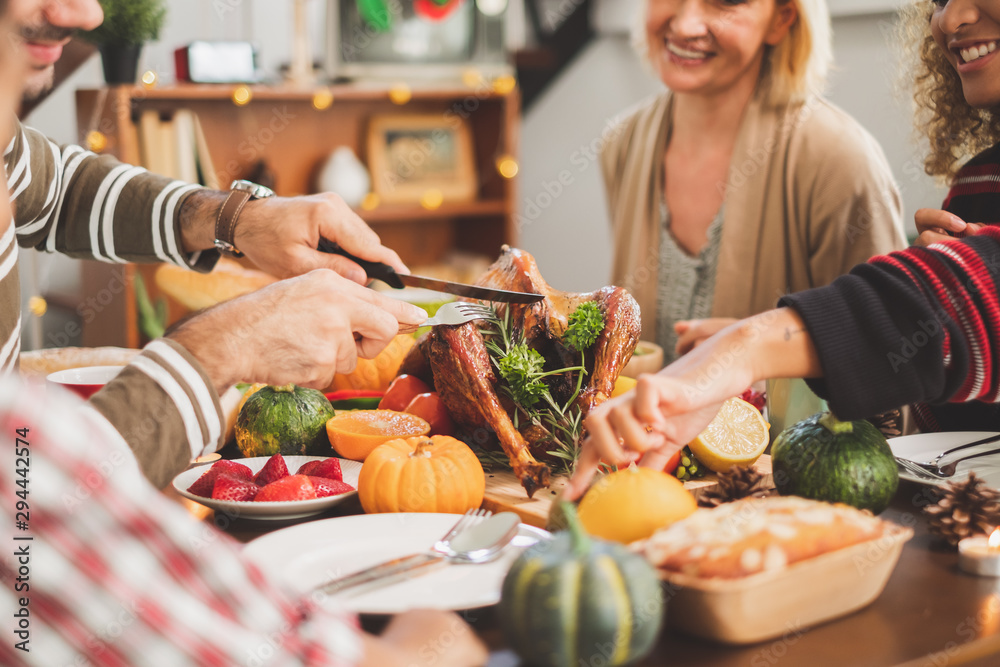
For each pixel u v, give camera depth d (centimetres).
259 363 74
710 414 82
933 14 133
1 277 97
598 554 57
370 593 67
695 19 179
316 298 78
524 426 100
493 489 97
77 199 131
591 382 100
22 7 46
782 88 187
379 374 141
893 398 76
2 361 99
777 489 86
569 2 402
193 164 298
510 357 98
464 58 356
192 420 64
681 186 207
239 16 370
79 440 48
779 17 183
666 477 74
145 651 46
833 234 185
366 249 112
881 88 303
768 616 61
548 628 55
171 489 97
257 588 50
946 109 151
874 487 80
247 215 117
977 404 127
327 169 346
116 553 46
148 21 277
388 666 54
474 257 393
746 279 195
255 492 90
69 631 45
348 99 362
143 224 127
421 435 103
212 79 307
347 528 80
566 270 439
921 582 72
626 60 402
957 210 137
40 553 45
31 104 258
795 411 108
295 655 49
